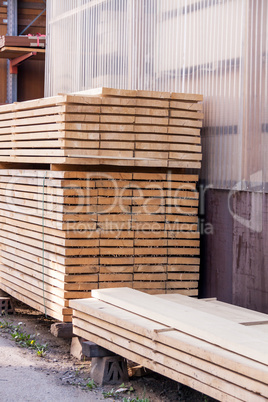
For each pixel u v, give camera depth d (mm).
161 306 5402
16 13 16844
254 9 6547
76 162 6453
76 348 6434
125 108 6496
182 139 6762
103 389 5465
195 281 6957
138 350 5086
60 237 6633
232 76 6902
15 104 7652
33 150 7152
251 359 4102
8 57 16234
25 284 7594
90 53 10406
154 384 5668
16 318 8219
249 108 6617
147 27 8602
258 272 6480
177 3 7938
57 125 6508
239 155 6770
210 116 7305
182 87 7848
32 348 6715
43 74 17297
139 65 8789
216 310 5723
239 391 4047
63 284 6527
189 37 7695
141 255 6820
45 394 5238
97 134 6438
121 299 5695
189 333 4738
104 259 6645
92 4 10305
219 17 7125
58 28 11898
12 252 8039
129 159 6602
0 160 8211
